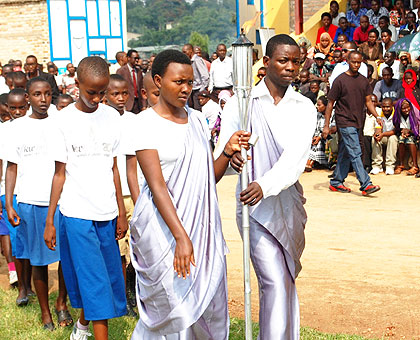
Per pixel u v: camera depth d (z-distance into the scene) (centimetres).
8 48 2250
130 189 459
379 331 482
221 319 353
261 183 364
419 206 897
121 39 2178
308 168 1195
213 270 342
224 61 1502
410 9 1589
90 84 426
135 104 1402
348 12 1573
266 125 388
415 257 665
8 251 636
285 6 2005
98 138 440
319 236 761
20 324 528
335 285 587
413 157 1103
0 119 682
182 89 334
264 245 388
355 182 1082
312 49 1496
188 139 340
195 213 339
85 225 431
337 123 973
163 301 341
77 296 446
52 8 2130
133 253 357
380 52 1367
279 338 371
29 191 523
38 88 528
